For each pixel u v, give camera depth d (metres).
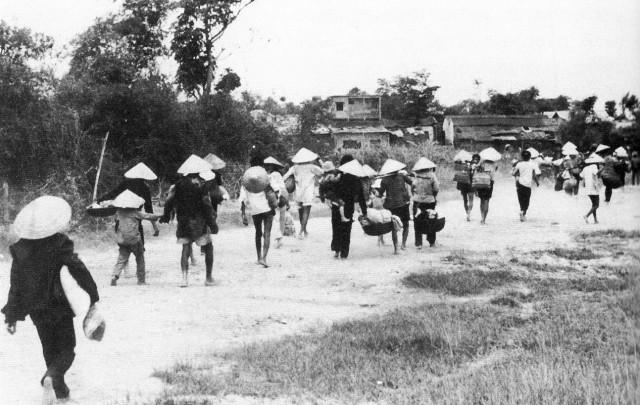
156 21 36.19
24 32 22.31
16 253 5.22
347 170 13.19
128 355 6.69
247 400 5.32
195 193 10.45
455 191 32.78
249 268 12.41
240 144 31.08
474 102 102.25
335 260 13.16
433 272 11.12
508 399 5.16
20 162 18.23
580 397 5.05
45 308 5.15
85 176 19.80
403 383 5.78
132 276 11.78
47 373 5.05
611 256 12.62
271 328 7.93
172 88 29.67
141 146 26.34
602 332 6.83
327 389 5.61
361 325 7.81
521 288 9.98
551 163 32.22
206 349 6.91
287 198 14.99
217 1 36.97
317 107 56.59
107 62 29.17
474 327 7.48
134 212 10.66
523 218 19.05
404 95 89.81
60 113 20.05
